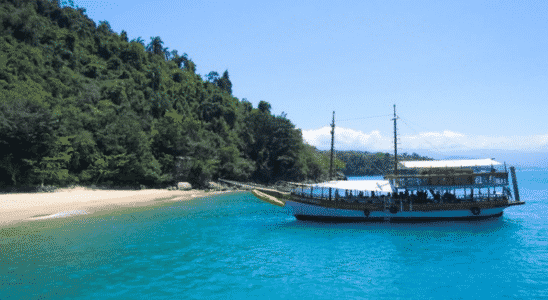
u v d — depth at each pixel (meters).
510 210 44.44
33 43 104.56
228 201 58.59
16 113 51.75
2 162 50.88
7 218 36.41
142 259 21.70
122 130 73.06
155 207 48.75
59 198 50.97
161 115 116.19
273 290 16.19
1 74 72.38
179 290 16.20
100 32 143.12
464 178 33.56
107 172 67.25
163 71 144.00
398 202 33.81
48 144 55.78
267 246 25.34
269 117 122.38
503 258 21.09
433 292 15.74
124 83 112.44
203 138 104.44
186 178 84.62
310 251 23.66
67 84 97.94
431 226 32.31
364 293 15.72
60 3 145.00
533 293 15.45
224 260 21.45
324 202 34.53
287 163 119.62
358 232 30.27
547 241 25.59
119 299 15.07
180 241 27.08
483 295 15.30
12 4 113.44
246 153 120.19
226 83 186.00
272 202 35.16
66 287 16.61
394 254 22.53
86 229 31.61
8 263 20.61
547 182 121.25
